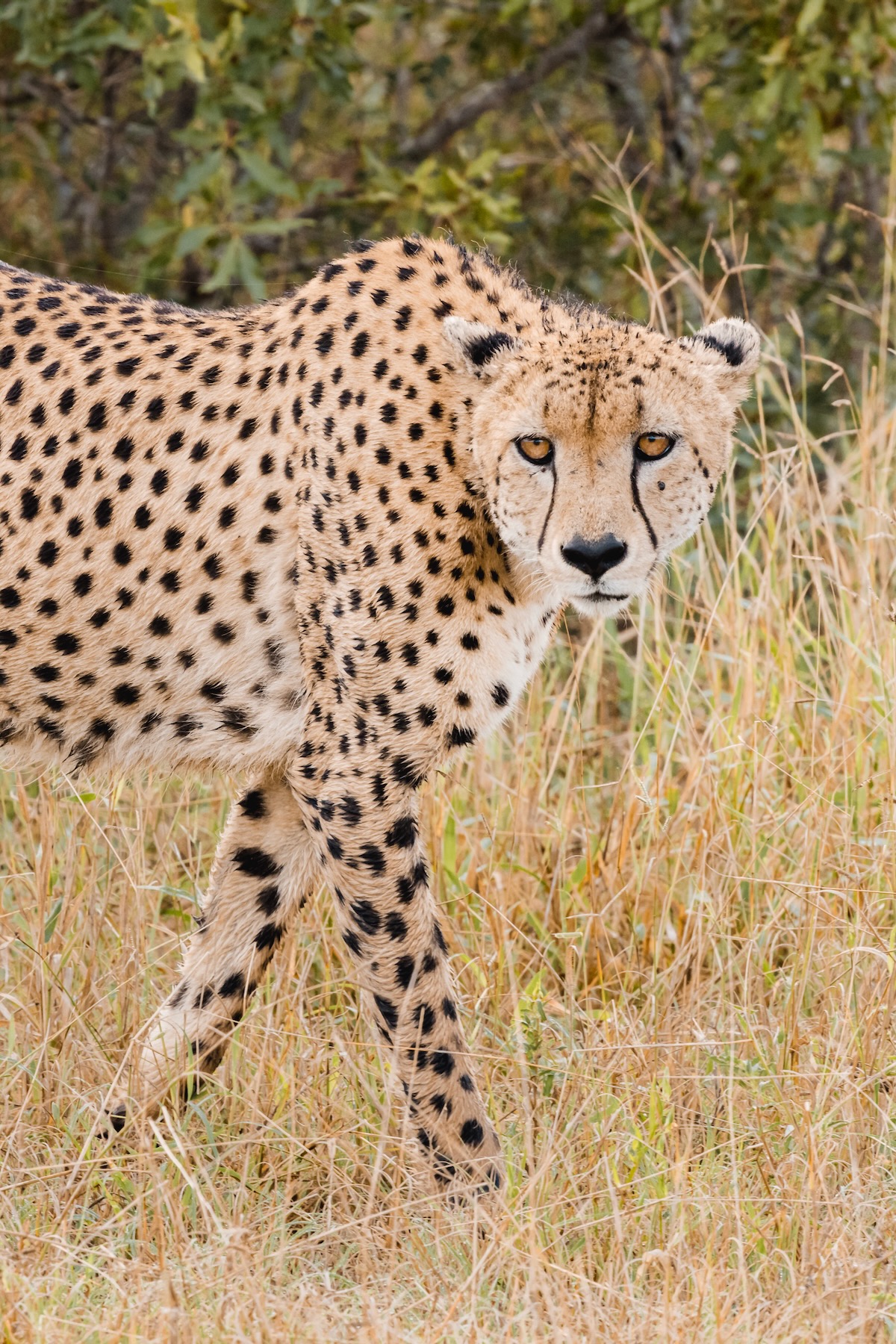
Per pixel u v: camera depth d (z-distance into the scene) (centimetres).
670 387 751
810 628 1240
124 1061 796
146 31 1295
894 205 1434
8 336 836
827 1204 736
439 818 999
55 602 817
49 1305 670
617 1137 788
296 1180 798
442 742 782
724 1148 800
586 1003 938
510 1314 673
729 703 1095
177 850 979
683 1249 717
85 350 830
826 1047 841
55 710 840
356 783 780
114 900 967
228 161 1374
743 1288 681
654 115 1691
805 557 1084
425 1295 689
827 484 1313
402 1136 802
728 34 1467
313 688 797
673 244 1455
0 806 1045
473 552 774
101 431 816
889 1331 680
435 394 779
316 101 1720
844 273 1527
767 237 1463
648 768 1041
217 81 1321
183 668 822
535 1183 743
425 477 772
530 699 1115
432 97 1634
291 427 802
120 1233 736
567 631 1170
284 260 1510
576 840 1069
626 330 793
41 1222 739
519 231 1559
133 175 1716
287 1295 693
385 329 793
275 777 852
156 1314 669
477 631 777
